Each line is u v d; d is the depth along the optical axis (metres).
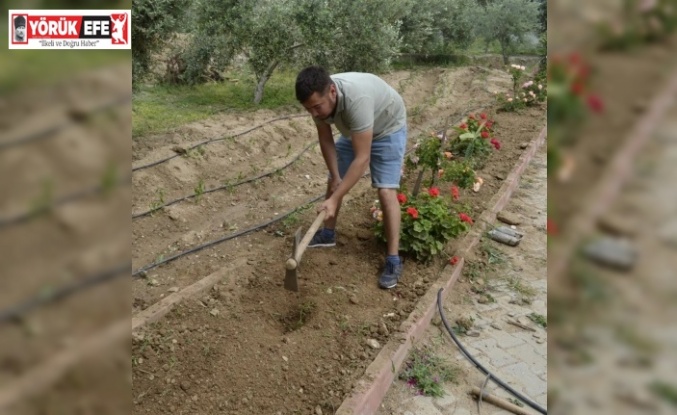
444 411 2.67
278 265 3.71
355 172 3.11
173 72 9.44
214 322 3.10
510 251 4.32
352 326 3.10
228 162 5.78
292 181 5.62
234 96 9.22
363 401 2.49
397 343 2.92
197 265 3.85
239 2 8.41
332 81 2.98
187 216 4.60
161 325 3.05
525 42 15.99
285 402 2.54
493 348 3.16
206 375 2.69
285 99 9.22
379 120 3.30
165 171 5.19
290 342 2.94
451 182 5.31
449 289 3.65
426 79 12.77
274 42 8.41
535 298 3.69
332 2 8.82
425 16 13.84
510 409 2.67
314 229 3.04
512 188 5.47
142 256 3.95
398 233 3.53
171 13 5.87
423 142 5.22
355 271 3.70
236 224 4.55
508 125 7.86
